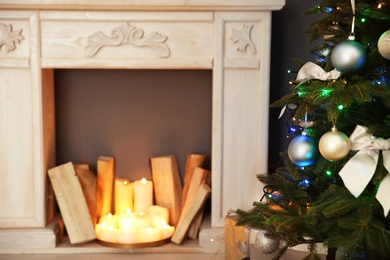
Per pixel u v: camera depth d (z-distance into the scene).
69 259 2.41
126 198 2.68
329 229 1.57
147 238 2.49
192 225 2.59
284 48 2.65
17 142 2.46
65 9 2.39
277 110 2.69
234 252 2.11
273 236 1.61
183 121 2.76
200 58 2.44
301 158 1.60
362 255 1.62
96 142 2.75
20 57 2.42
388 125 1.43
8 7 2.36
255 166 2.49
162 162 2.68
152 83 2.73
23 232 2.46
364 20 1.55
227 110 2.46
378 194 1.39
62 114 2.73
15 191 2.48
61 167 2.53
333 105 1.45
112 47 2.43
